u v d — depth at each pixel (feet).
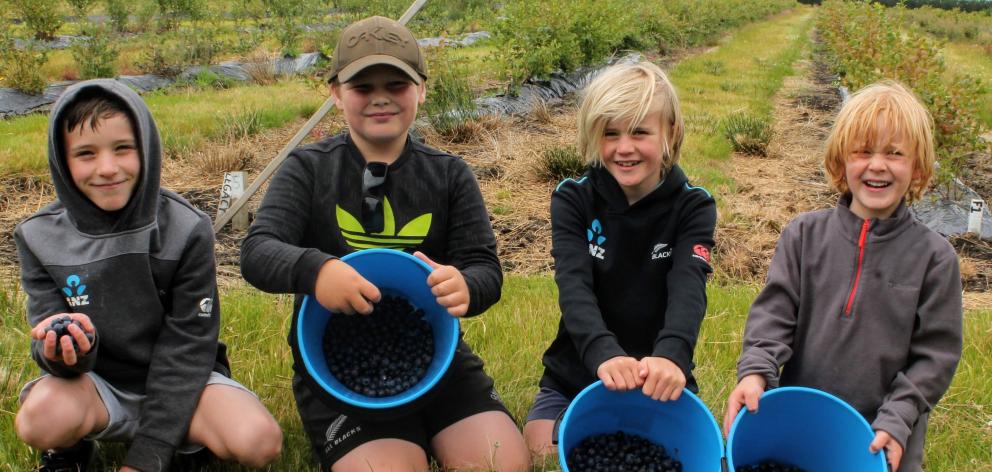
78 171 7.78
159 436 8.01
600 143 8.84
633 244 9.21
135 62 48.42
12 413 9.46
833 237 8.55
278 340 12.17
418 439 8.55
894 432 7.41
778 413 7.75
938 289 7.95
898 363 8.16
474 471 8.41
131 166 7.93
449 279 7.94
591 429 8.27
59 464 8.22
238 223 19.38
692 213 9.13
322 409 8.65
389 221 9.12
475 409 9.00
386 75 8.52
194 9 74.95
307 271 7.83
